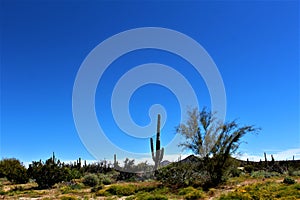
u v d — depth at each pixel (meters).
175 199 18.58
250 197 16.73
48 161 30.09
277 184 22.52
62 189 25.50
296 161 41.44
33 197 21.59
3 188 28.22
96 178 30.09
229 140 26.56
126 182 30.86
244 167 40.28
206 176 26.67
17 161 44.69
